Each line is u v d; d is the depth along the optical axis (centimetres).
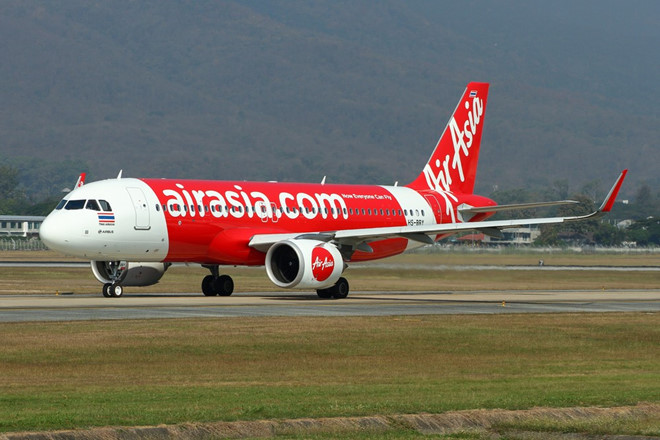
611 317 10644
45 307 10894
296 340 8169
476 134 17000
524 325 9688
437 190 16500
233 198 13425
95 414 4953
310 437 4762
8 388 5866
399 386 6053
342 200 14812
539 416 5184
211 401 5391
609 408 5356
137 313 10188
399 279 19925
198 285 16888
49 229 12156
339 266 12850
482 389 5947
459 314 10694
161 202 12725
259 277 19575
